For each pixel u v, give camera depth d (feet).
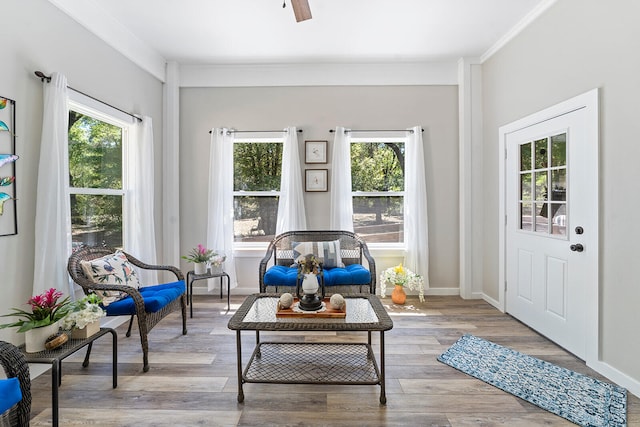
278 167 13.03
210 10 8.84
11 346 4.29
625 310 6.35
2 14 6.24
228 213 12.50
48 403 5.93
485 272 11.96
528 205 9.50
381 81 12.50
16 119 6.53
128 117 10.05
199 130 12.69
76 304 6.11
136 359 7.55
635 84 6.10
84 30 8.35
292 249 11.75
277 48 11.12
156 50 11.29
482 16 9.21
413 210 12.39
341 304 6.63
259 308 7.00
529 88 9.29
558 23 8.12
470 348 8.06
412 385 6.48
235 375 6.87
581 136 7.41
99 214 9.33
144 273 10.29
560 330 8.16
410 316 10.37
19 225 6.62
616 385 6.43
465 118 12.05
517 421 5.44
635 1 6.07
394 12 8.98
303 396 6.14
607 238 6.74
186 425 5.34
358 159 13.03
